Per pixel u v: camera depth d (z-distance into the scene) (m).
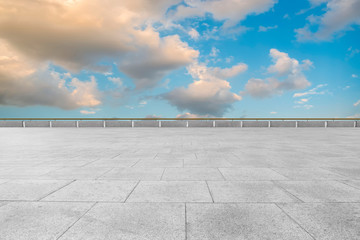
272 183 5.10
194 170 6.29
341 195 4.33
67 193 4.43
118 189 4.66
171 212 3.56
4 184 5.01
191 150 9.99
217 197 4.22
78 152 9.48
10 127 31.27
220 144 12.06
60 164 7.11
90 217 3.38
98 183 5.08
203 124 30.25
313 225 3.15
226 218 3.36
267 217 3.39
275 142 12.99
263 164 7.10
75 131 22.75
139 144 12.07
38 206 3.80
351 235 2.89
